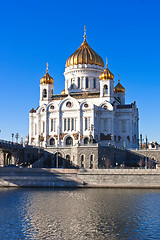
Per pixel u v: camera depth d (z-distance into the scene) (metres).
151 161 138.50
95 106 152.62
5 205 75.88
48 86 164.62
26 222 60.84
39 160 133.38
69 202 79.81
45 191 99.25
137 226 58.69
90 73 169.38
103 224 59.88
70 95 163.25
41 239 51.72
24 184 109.81
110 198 85.38
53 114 156.50
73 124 153.25
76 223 60.41
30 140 163.62
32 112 165.38
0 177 110.50
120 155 140.62
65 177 109.50
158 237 52.84
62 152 139.12
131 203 78.12
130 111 157.25
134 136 165.25
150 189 102.94
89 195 90.56
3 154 135.12
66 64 175.12
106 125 154.50
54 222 60.97
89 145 128.00
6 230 55.91
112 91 159.25
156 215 66.25
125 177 107.12
